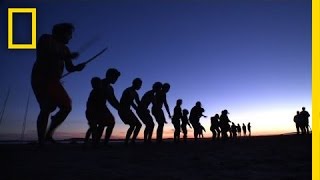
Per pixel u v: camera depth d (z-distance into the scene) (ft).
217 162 11.91
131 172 9.23
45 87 14.15
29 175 8.45
